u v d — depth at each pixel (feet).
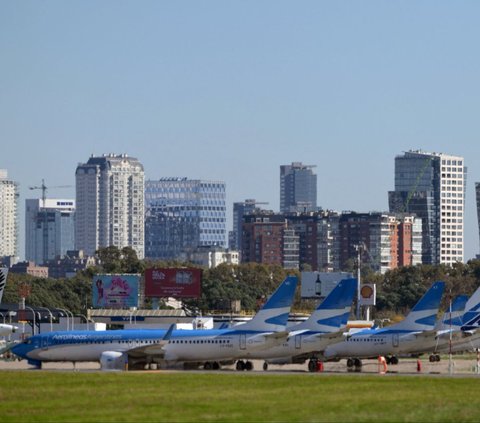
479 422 447.83
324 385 604.49
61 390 575.38
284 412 477.77
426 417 460.55
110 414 472.44
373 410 484.74
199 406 498.69
